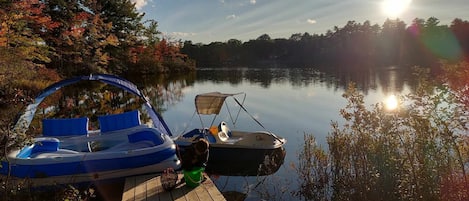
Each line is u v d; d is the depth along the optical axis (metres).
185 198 4.87
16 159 5.57
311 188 5.77
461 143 4.04
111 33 32.50
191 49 82.19
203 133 8.13
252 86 27.41
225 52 85.19
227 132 8.75
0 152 5.06
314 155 6.68
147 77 38.16
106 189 5.87
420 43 61.59
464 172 3.88
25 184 5.39
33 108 7.87
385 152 4.63
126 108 15.39
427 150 4.14
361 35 78.62
